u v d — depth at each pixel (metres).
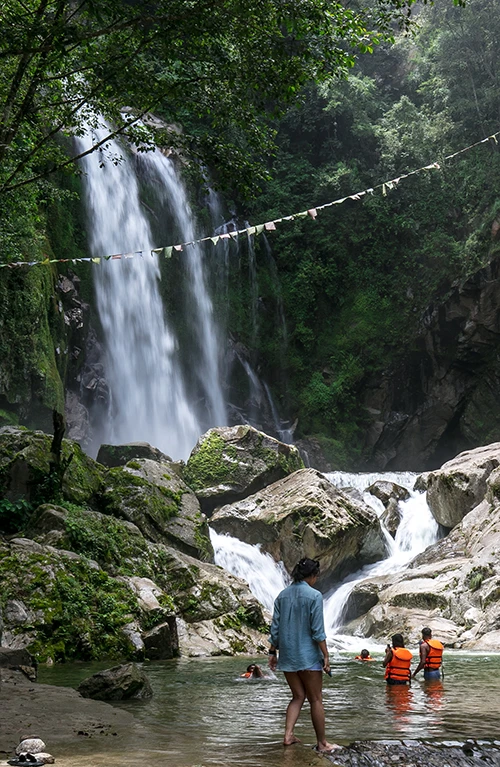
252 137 14.96
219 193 40.25
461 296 37.84
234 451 23.94
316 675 6.20
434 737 6.64
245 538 21.42
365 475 27.80
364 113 42.06
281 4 12.73
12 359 24.67
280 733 6.97
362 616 19.42
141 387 33.84
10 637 13.04
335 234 41.50
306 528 20.66
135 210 35.09
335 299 41.69
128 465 20.52
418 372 40.16
